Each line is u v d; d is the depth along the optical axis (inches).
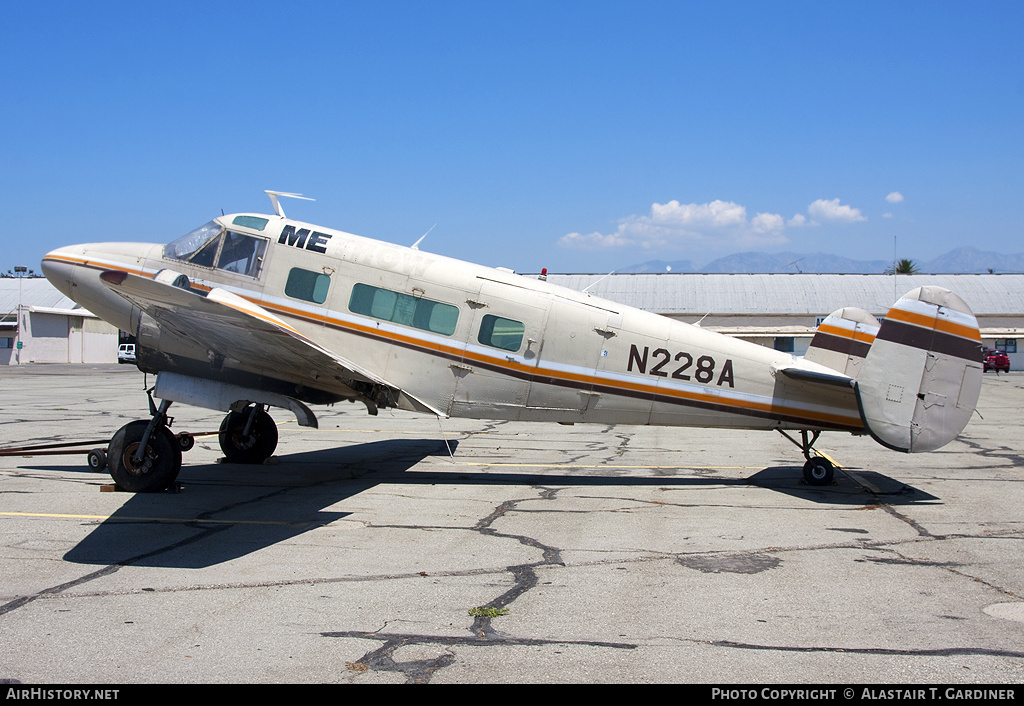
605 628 177.9
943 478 396.2
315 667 154.6
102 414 682.8
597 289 2278.5
